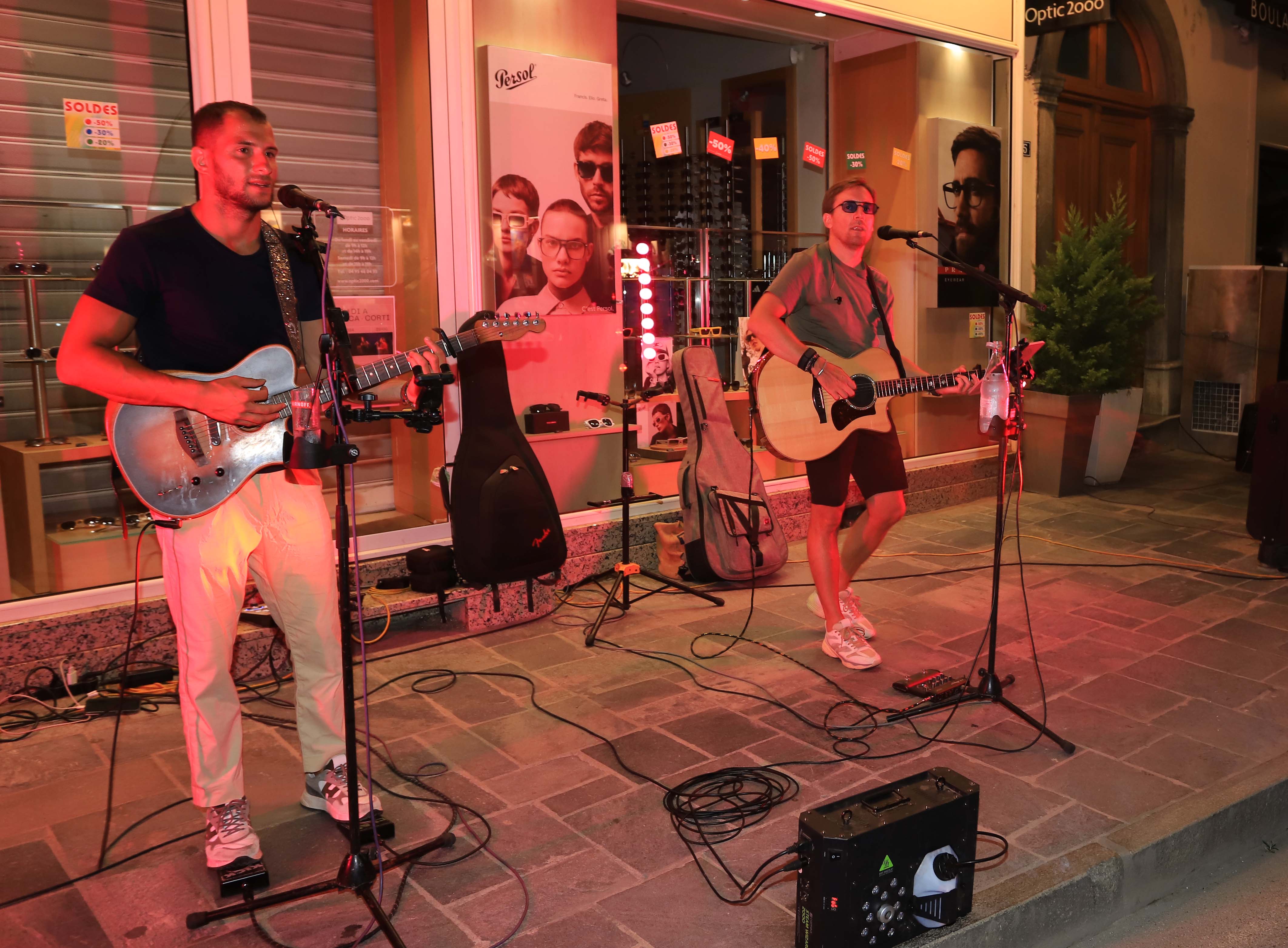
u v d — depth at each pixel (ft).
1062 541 17.54
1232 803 8.75
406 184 14.30
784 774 9.25
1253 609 13.88
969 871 7.00
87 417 12.64
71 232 12.55
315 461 6.70
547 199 15.12
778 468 17.94
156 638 11.68
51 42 12.32
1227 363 26.21
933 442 20.47
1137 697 11.01
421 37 13.76
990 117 20.93
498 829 8.37
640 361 18.12
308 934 6.99
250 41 13.53
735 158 20.81
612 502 15.19
